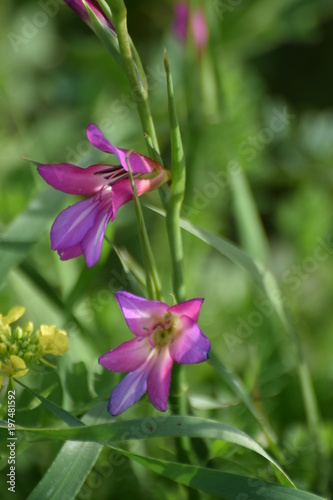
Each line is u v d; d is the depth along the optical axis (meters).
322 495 0.77
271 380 0.83
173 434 0.68
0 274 0.77
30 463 0.78
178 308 0.68
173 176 0.69
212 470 0.68
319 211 0.97
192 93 0.91
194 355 0.67
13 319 0.71
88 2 0.70
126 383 0.67
